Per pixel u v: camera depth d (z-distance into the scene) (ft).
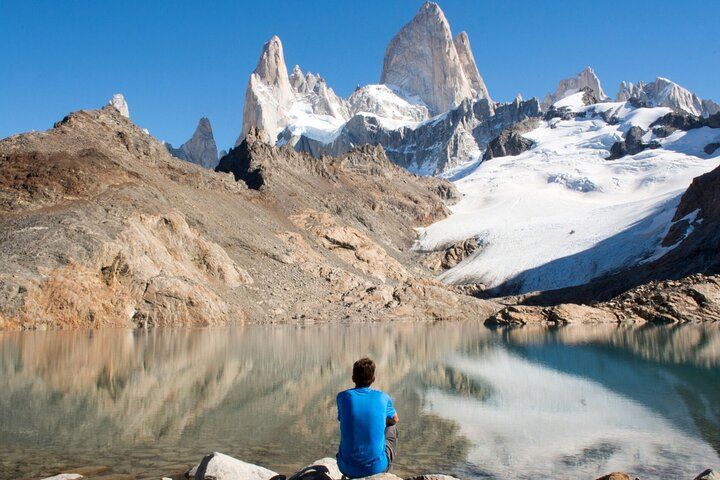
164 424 53.78
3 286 163.22
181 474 39.09
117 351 111.04
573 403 66.85
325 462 37.04
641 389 76.23
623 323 232.32
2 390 69.05
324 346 130.62
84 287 176.86
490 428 54.65
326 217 392.06
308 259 307.17
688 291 242.37
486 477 40.34
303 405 63.05
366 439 30.07
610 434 52.37
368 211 530.68
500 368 97.66
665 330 188.96
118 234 200.23
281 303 247.70
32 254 177.78
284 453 44.70
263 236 301.43
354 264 366.43
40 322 164.45
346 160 628.69
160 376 81.82
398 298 293.23
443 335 172.04
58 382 75.00
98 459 42.47
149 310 189.57
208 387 73.77
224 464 35.88
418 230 577.43
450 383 81.46
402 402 67.41
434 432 53.11
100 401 63.72
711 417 59.21
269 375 84.84
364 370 32.04
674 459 44.47
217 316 205.05
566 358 111.65
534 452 46.52
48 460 42.06
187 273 220.84
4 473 38.93
